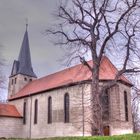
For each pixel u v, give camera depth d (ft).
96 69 68.54
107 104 114.21
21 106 166.91
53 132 135.95
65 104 133.49
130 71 68.64
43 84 161.07
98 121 63.57
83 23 71.67
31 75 200.75
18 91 190.49
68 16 73.10
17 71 199.52
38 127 147.74
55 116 137.18
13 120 160.45
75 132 122.52
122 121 112.68
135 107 139.74
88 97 117.50
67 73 148.36
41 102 150.00
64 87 135.33
